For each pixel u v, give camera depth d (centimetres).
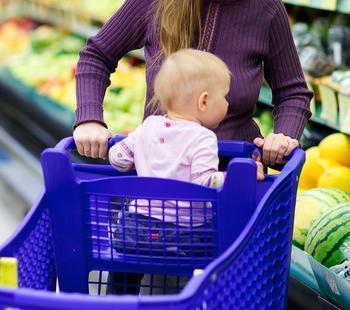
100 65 286
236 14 271
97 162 532
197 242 242
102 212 248
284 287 246
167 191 233
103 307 181
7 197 571
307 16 504
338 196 366
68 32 804
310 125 459
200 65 244
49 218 249
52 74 676
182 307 181
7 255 227
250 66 274
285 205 239
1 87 783
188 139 243
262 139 265
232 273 206
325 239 329
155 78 263
